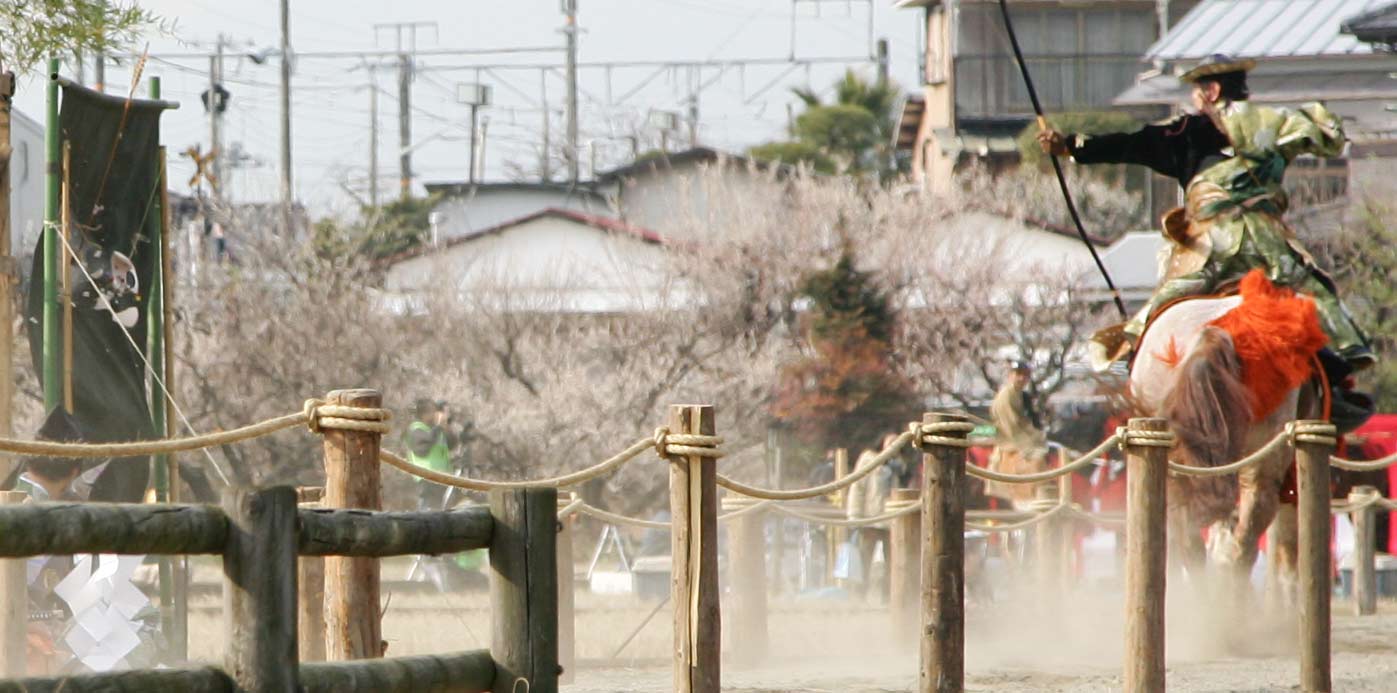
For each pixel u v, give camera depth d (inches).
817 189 4761.3
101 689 705.0
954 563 1226.0
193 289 3959.2
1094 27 6909.5
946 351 4382.4
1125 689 1348.4
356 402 1004.6
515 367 3976.4
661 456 1130.0
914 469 2952.8
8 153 1428.4
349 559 1008.9
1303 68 5012.3
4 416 1395.2
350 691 797.2
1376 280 4333.2
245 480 3624.5
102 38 1643.7
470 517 853.8
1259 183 1798.7
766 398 4028.1
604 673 1600.6
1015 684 1512.1
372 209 5128.0
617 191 6870.1
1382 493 2760.8
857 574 2468.0
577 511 1475.1
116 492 1433.3
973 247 4751.5
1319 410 1745.8
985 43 6934.1
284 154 6879.9
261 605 732.7
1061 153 1856.5
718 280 4318.4
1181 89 5172.2
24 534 675.4
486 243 4680.1
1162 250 1849.2
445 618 2080.5
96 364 1434.5
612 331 4160.9
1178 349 1700.3
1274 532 1925.4
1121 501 2603.3
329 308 3895.2
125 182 1471.5
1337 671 1648.6
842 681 1502.2
